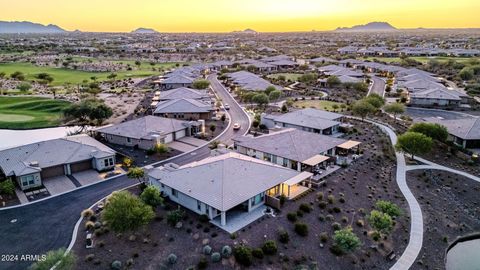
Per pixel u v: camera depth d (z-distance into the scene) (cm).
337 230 4250
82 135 7200
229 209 4112
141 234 4028
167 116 9444
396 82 14775
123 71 19212
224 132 8325
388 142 7569
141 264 3559
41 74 15425
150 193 4494
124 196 4031
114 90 13712
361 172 5922
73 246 3850
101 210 4550
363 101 9619
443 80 14750
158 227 4166
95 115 8581
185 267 3525
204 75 17988
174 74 15638
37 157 5722
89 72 18612
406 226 4650
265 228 4144
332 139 6644
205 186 4444
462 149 7131
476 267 4078
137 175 5231
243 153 6638
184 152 6906
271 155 6138
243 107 11075
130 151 6981
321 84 14675
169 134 7525
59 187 5338
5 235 4059
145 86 14688
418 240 4384
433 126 7262
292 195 4938
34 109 10669
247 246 3812
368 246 4166
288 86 14550
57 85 14625
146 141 7019
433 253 4184
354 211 4806
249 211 4488
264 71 19262
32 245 3875
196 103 9900
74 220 4388
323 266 3744
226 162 4897
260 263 3619
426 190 5628
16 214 4534
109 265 3538
